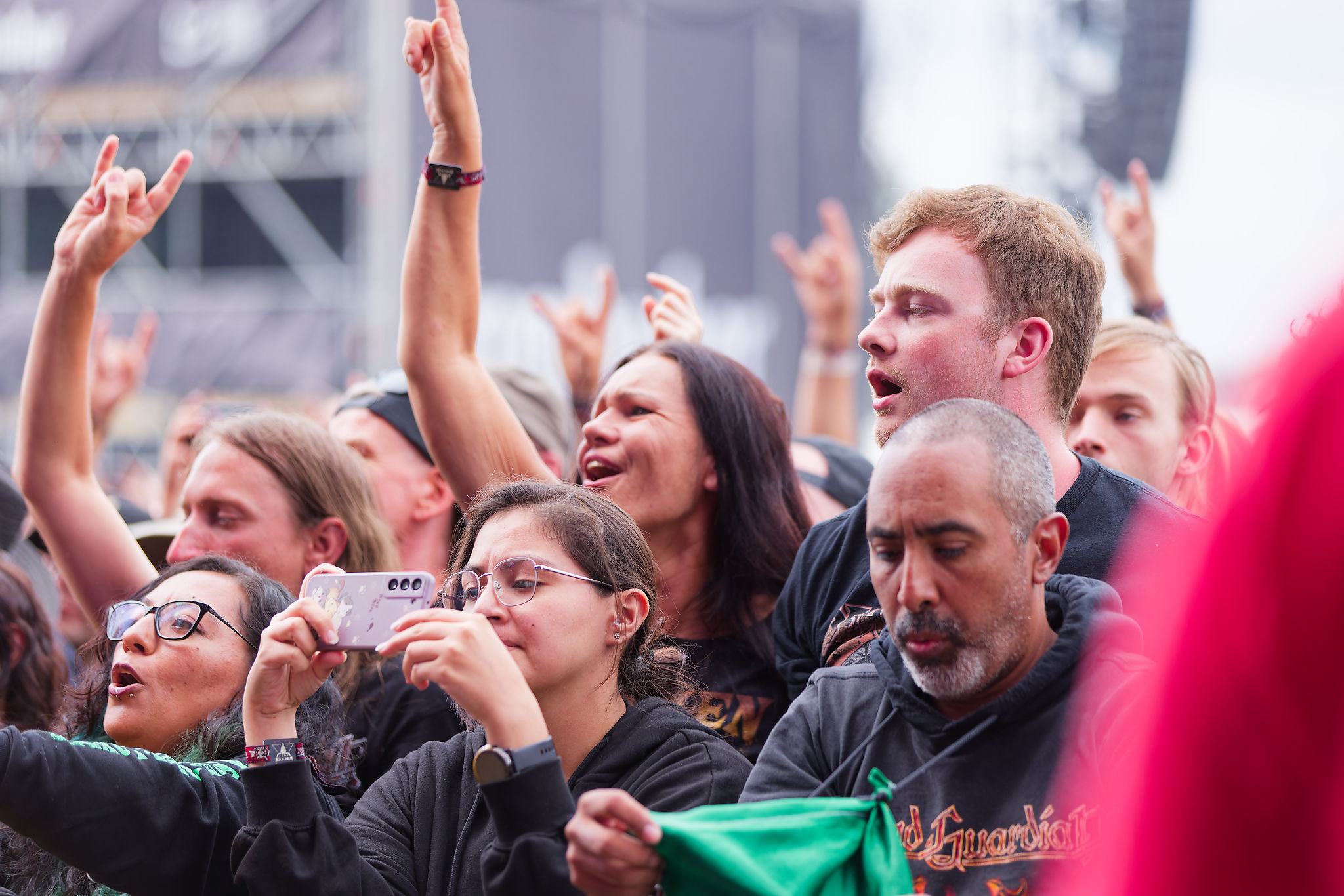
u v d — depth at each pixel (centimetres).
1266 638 90
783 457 319
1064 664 174
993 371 235
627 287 1359
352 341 1342
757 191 1424
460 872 214
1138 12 987
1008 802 172
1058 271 238
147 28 1351
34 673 305
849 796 189
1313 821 88
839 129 1465
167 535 364
